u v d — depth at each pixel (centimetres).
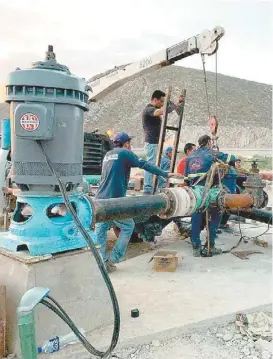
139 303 404
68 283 331
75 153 327
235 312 385
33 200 327
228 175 636
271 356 331
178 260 554
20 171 318
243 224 807
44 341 314
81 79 323
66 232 333
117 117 6031
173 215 471
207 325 370
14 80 303
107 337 339
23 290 309
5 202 621
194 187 516
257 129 5441
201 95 6388
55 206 345
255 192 553
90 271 346
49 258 320
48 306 286
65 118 314
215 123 544
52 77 304
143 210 431
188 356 330
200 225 573
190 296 422
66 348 322
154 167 508
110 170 504
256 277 482
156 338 348
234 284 459
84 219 354
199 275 490
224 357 330
